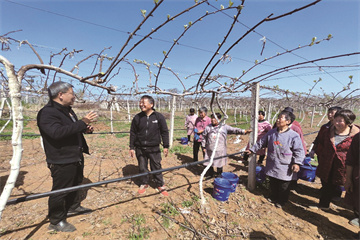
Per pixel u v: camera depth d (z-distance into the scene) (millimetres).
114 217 2547
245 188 3535
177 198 3111
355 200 2152
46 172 4133
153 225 2414
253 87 3246
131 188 3451
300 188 3625
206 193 3318
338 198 3137
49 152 2027
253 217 2656
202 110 4887
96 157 5363
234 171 4453
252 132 3346
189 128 7410
